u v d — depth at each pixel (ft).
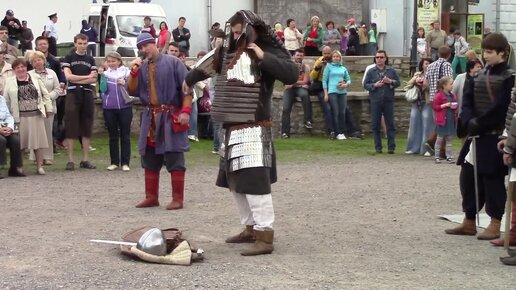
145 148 33.50
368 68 54.34
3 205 34.27
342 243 27.53
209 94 58.49
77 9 107.76
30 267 24.02
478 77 27.25
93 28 90.17
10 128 42.57
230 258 25.38
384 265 24.58
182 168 33.58
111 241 26.07
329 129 61.31
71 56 45.21
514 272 23.88
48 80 45.44
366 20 104.22
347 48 93.45
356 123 63.00
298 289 21.93
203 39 97.55
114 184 40.42
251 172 25.59
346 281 22.76
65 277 22.97
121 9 90.22
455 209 33.83
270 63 25.07
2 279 22.77
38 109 43.68
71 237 27.96
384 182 41.39
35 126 43.60
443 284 22.54
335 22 103.86
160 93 33.01
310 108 62.28
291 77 25.35
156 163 33.86
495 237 28.02
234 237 27.45
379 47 98.12
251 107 25.31
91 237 27.99
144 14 90.68
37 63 45.11
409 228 30.01
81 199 35.94
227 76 25.61
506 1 105.70
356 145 58.13
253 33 25.35
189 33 92.32
